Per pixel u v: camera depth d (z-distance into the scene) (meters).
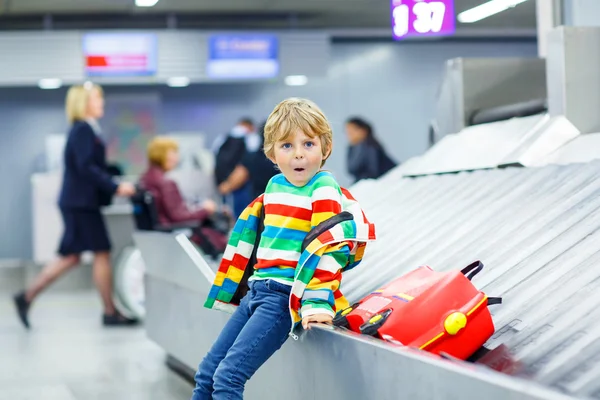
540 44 6.30
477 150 4.73
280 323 2.61
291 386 3.04
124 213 8.95
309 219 2.66
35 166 14.16
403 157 15.08
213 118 14.56
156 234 5.03
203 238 7.05
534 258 3.15
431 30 8.38
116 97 13.81
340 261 2.63
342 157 14.95
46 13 13.51
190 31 13.59
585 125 4.42
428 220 4.08
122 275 7.72
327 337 2.69
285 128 2.64
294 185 2.71
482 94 5.67
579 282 2.84
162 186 7.32
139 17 13.96
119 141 13.81
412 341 2.55
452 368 2.04
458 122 5.68
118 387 4.94
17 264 11.30
